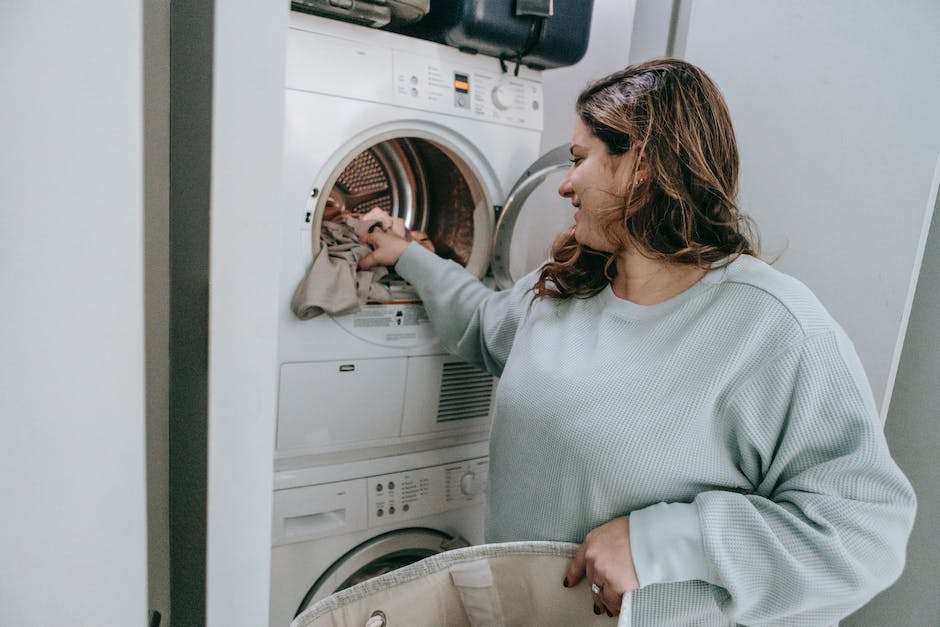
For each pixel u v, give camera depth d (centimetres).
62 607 31
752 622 87
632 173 95
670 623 92
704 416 91
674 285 98
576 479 97
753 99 157
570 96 236
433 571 80
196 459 37
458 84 147
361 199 170
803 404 85
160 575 44
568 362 102
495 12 138
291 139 127
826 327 87
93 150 28
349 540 154
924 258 153
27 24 26
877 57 135
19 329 28
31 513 29
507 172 158
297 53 125
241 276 32
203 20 32
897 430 159
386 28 159
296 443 142
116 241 29
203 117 32
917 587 156
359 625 73
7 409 28
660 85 94
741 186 161
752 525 85
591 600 92
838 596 82
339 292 134
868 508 82
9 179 26
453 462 167
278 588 147
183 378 39
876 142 137
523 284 129
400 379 152
